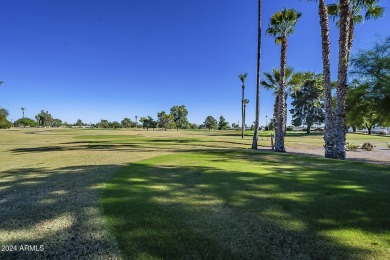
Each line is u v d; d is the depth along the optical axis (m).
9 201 5.05
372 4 15.29
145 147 18.31
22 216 4.30
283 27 18.28
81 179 6.84
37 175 7.48
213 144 23.36
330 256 3.13
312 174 7.73
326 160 11.42
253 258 3.09
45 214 4.37
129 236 3.58
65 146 19.19
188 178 7.02
